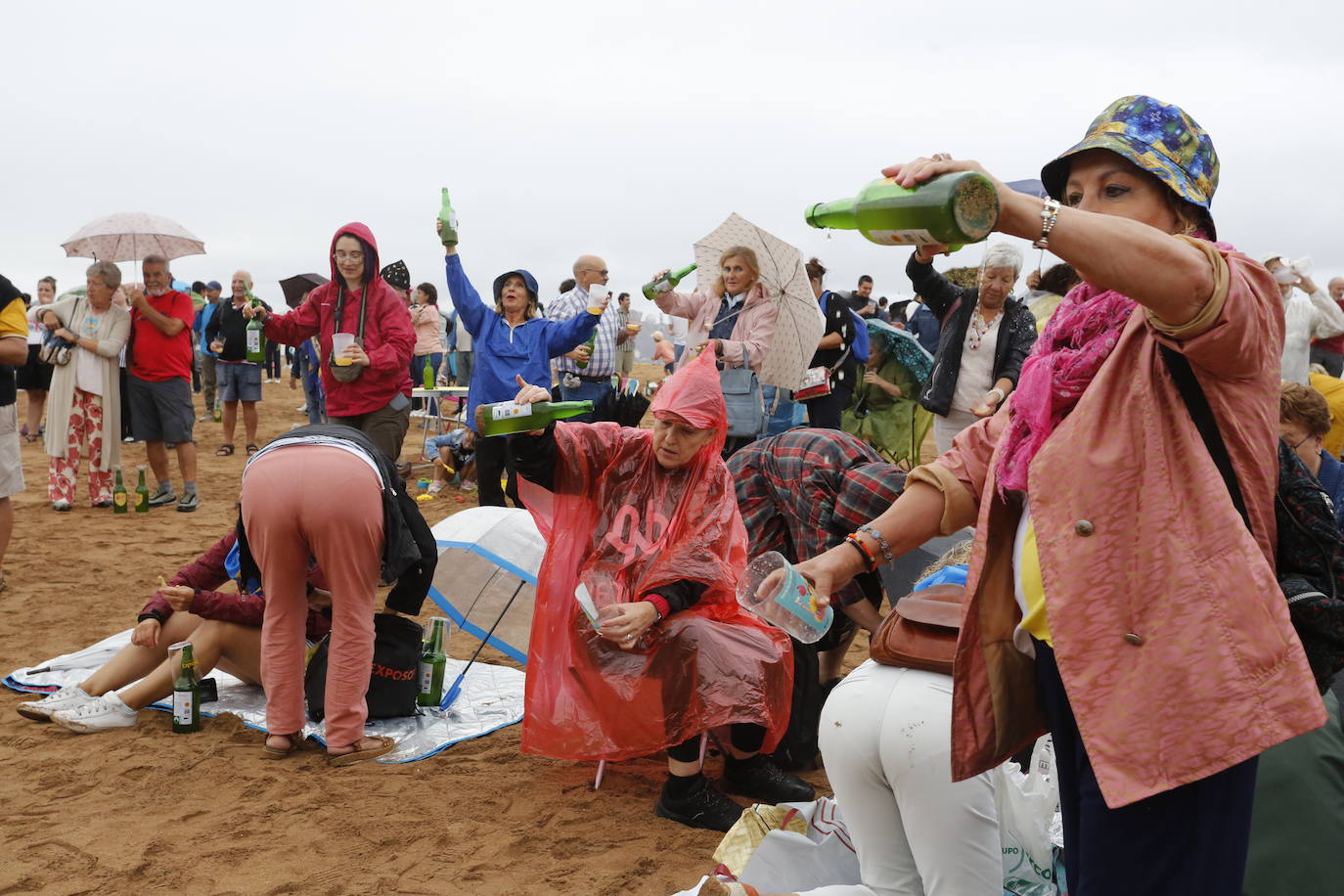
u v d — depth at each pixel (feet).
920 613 9.22
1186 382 5.74
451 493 38.70
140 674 16.98
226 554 16.69
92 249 35.81
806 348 25.68
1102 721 5.71
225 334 46.60
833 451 14.58
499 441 26.73
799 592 6.80
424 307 55.98
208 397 62.59
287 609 14.93
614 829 13.37
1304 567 6.60
